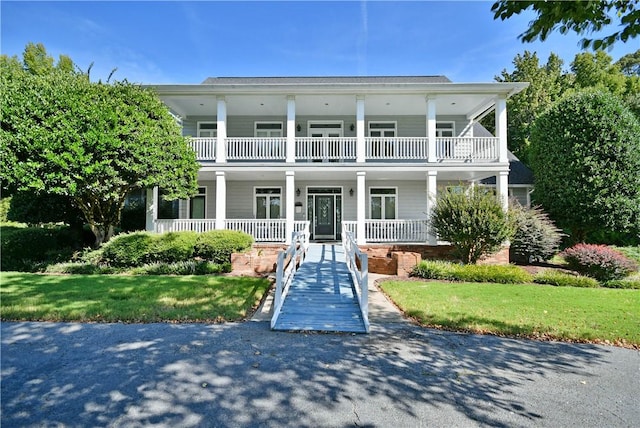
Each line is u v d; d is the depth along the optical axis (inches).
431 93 508.1
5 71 392.2
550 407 133.3
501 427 119.3
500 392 144.6
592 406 134.7
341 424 119.8
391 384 149.7
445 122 623.2
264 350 186.2
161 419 121.1
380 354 183.6
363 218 512.4
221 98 515.2
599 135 520.1
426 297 297.9
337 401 135.0
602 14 132.8
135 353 178.5
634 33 129.8
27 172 353.1
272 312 258.5
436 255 502.0
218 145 517.0
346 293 297.0
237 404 131.6
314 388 144.9
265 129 631.2
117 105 404.8
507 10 136.5
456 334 216.4
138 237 430.9
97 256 422.9
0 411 124.9
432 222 462.3
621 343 204.4
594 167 517.7
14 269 410.6
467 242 427.2
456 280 378.6
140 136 402.0
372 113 612.7
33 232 465.7
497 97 513.7
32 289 303.4
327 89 503.5
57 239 499.5
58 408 127.2
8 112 353.4
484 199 424.5
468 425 120.3
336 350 188.5
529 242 486.6
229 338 203.5
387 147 543.5
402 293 312.0
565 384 152.9
